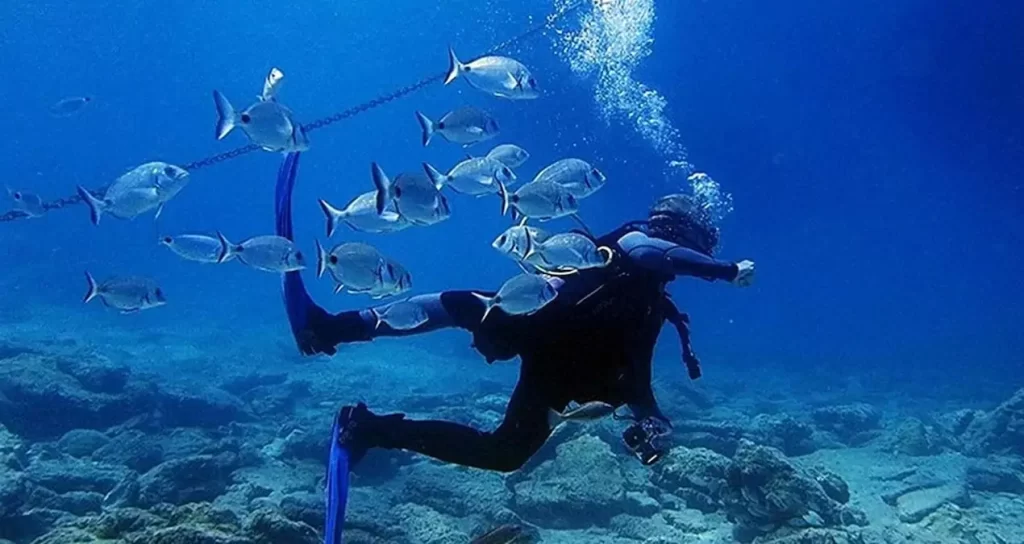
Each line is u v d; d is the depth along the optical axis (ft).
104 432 34.76
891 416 52.90
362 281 14.84
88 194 16.72
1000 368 80.84
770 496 24.52
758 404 55.98
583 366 12.82
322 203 15.33
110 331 75.05
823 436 43.19
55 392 35.06
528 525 26.94
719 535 26.25
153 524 17.38
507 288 12.50
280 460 33.88
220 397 40.91
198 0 242.58
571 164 17.48
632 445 12.41
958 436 43.42
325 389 52.13
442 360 74.38
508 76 18.30
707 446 37.11
